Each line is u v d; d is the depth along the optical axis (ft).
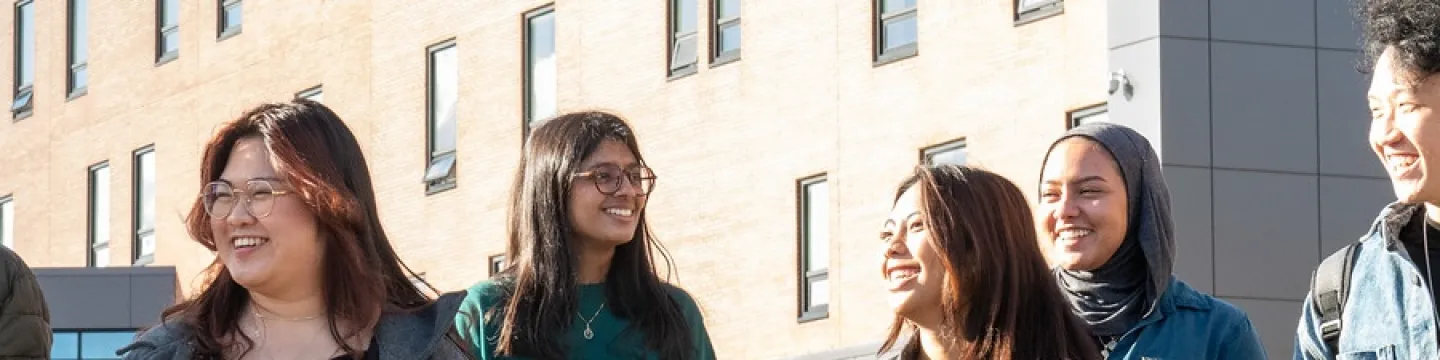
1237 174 77.46
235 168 20.92
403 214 115.96
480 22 112.27
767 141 98.73
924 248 24.49
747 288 99.66
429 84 115.03
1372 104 21.53
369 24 118.52
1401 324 22.50
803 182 97.40
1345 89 79.05
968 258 24.21
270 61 124.47
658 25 103.91
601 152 26.76
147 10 133.80
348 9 119.85
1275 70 78.38
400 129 116.37
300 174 20.76
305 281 21.18
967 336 24.30
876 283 93.25
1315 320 23.44
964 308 24.31
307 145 20.93
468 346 22.33
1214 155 77.36
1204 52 77.82
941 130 90.94
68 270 129.80
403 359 21.04
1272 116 78.18
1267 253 77.46
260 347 21.18
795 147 97.55
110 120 136.26
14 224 145.18
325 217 20.89
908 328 26.04
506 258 27.22
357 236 21.18
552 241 26.53
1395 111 21.24
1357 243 23.35
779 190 98.17
